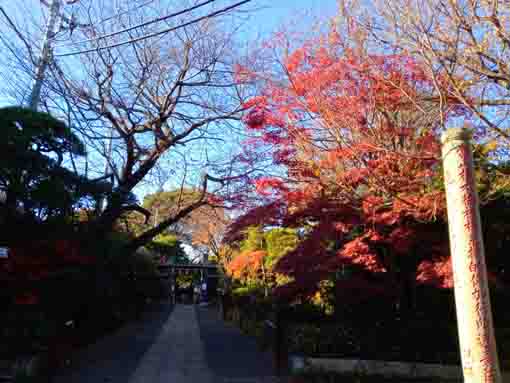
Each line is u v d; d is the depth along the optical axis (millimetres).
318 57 8297
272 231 16656
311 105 8281
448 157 2492
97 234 11906
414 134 7922
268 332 12023
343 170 8500
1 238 9164
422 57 6508
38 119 9398
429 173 7730
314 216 8789
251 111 9031
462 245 2322
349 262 8109
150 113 14164
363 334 9352
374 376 8547
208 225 28172
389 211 8172
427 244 8305
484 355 2174
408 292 9734
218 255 28391
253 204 13305
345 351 9102
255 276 18312
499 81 6602
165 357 10602
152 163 14203
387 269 9133
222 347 12453
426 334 9258
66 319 10367
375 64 7648
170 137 14391
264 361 10336
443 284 7539
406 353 9023
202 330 17031
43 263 9289
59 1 11117
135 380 8109
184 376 8555
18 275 8977
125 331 15766
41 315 8867
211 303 36625
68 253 9766
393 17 6973
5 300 9070
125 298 18391
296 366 8633
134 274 19750
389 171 7961
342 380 8273
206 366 9609
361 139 7879
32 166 9273
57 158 10062
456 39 6141
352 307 10484
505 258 9117
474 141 7480
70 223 10797
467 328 2227
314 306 11250
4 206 9344
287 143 8938
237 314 18984
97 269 11961
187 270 45750
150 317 22828
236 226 9883
